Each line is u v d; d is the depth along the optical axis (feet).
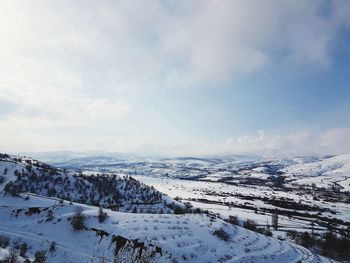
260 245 301.43
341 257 375.66
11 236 263.49
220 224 317.63
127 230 256.52
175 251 231.71
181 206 608.19
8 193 384.47
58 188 541.34
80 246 248.52
